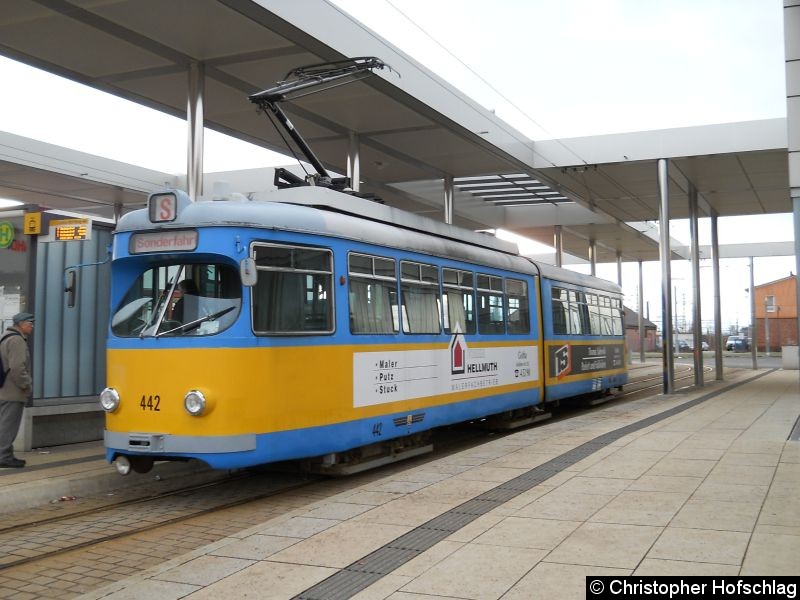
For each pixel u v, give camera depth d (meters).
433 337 11.55
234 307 8.37
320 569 5.39
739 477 8.18
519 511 6.88
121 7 12.40
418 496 7.70
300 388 8.81
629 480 8.14
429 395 11.36
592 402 20.09
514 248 15.69
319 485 9.94
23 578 6.16
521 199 31.11
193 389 8.20
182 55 14.48
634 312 78.12
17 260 11.17
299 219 9.02
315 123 18.16
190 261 8.72
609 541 5.80
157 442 8.28
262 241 8.59
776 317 78.38
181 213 8.61
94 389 12.30
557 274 17.23
